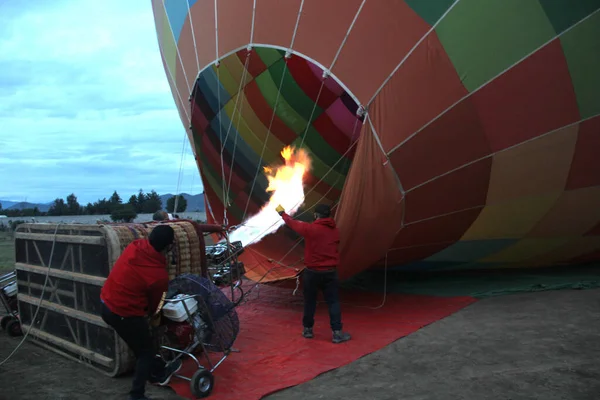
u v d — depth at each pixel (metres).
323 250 5.34
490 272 8.69
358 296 7.55
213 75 7.21
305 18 5.75
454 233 6.57
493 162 5.76
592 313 5.80
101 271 4.58
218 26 6.64
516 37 5.24
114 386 4.28
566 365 4.20
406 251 6.76
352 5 5.50
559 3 5.20
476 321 5.77
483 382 3.94
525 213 6.51
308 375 4.29
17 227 5.86
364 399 3.77
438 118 5.40
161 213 6.34
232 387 4.09
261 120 8.25
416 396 3.76
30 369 4.76
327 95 7.61
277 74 7.30
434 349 4.85
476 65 5.27
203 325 4.26
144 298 3.76
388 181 5.64
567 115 5.59
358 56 5.50
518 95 5.41
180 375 4.38
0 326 6.25
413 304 6.83
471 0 5.18
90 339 4.75
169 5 7.66
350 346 5.09
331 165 8.67
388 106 5.43
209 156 8.61
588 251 8.09
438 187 5.82
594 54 5.37
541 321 5.59
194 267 4.96
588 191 6.39
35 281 5.55
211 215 8.98
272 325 6.11
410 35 5.32
